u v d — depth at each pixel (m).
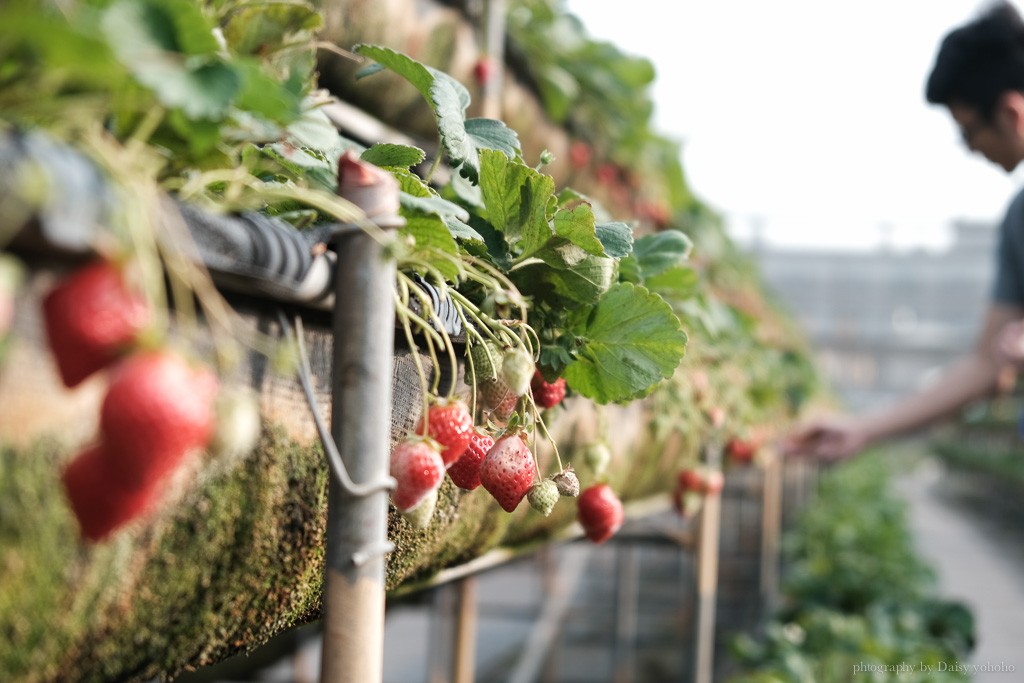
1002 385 4.84
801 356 8.40
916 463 53.06
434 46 3.01
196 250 0.79
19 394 0.75
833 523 10.84
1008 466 26.64
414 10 2.87
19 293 0.72
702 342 3.62
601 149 4.82
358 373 1.01
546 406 1.68
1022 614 12.82
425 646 9.79
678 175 5.93
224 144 1.00
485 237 1.56
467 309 1.44
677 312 2.89
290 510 1.13
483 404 1.62
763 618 9.48
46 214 0.65
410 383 1.41
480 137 1.66
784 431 7.51
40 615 0.82
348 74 2.76
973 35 3.84
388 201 1.01
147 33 0.80
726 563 11.92
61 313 0.66
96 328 0.66
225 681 3.85
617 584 8.03
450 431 1.22
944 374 4.92
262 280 0.90
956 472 40.34
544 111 4.10
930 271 46.91
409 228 1.20
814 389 9.09
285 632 1.34
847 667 5.99
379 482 1.02
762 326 7.74
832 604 7.95
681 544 5.06
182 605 1.01
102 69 0.71
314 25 1.24
